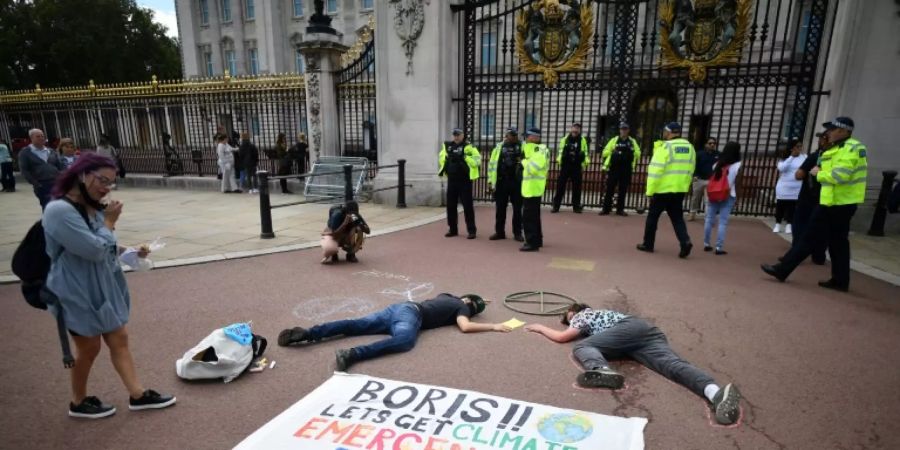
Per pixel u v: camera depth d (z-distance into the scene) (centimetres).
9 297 523
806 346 416
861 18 835
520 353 396
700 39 969
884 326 460
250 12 4300
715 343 420
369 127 1285
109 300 285
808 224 565
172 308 490
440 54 1052
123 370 305
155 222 944
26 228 902
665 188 689
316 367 373
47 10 3516
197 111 1525
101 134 1620
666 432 295
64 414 310
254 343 376
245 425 300
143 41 4122
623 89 1038
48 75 3741
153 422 302
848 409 322
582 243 784
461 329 437
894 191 811
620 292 548
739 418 310
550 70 1049
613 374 337
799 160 833
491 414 307
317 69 1236
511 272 622
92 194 269
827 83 906
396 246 756
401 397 325
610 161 1016
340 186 1185
